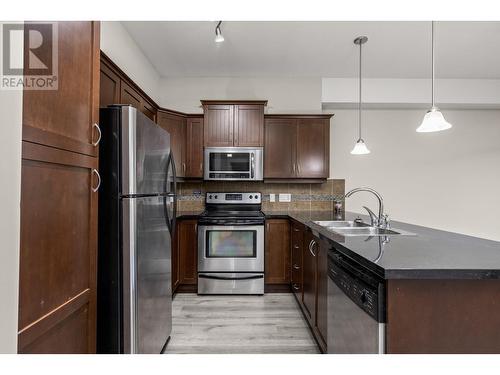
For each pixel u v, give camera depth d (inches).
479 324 37.8
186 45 109.7
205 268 118.7
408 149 151.1
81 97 44.2
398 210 150.8
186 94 140.0
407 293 37.8
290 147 131.9
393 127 150.9
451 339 37.7
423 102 139.9
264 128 131.4
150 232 64.1
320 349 75.0
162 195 72.4
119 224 55.2
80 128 43.9
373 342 39.4
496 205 150.8
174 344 80.8
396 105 144.6
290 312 102.4
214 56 118.6
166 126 121.6
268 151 131.9
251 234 119.1
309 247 84.3
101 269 55.2
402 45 108.7
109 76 74.9
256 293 118.7
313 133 132.0
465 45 108.1
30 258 33.2
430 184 151.2
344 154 150.9
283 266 122.0
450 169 151.3
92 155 47.0
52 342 37.3
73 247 41.9
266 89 140.3
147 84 121.5
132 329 55.3
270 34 101.3
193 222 123.0
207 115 129.2
